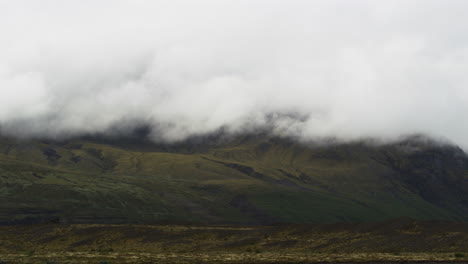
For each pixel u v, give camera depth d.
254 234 120.81
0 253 88.75
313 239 108.06
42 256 76.06
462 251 77.88
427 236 94.88
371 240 98.25
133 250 102.94
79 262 65.94
